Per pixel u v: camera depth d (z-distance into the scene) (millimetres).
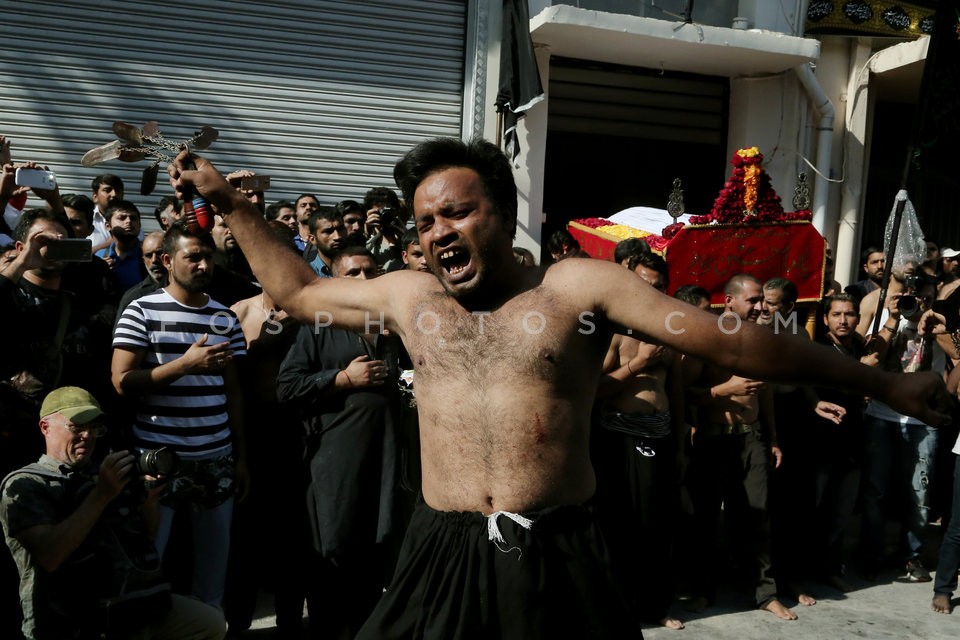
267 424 4301
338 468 3812
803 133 8969
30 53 6980
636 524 4426
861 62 9156
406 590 2039
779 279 4914
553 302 1995
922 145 5637
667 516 4582
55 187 4113
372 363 3836
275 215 6363
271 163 7605
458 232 1979
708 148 9219
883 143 10141
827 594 5176
